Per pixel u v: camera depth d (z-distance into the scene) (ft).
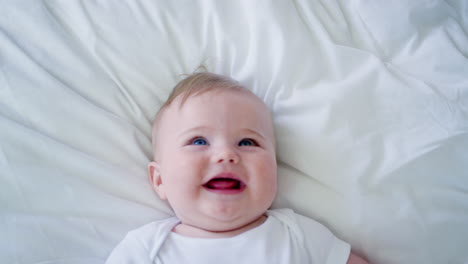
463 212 2.69
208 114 2.52
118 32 3.05
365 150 2.74
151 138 3.01
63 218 2.51
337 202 2.80
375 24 3.21
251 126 2.57
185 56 3.10
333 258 2.53
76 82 2.90
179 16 3.15
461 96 2.85
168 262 2.40
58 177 2.59
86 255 2.47
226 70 3.10
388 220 2.70
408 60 3.08
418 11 3.21
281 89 2.92
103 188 2.71
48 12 3.04
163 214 2.80
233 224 2.49
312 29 3.16
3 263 2.30
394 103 2.82
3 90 2.71
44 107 2.73
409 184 2.71
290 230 2.60
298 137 2.84
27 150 2.59
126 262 2.38
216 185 2.49
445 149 2.68
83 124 2.79
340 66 2.96
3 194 2.46
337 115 2.79
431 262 2.68
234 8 3.19
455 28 3.27
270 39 3.03
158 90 3.03
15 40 2.89
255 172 2.45
